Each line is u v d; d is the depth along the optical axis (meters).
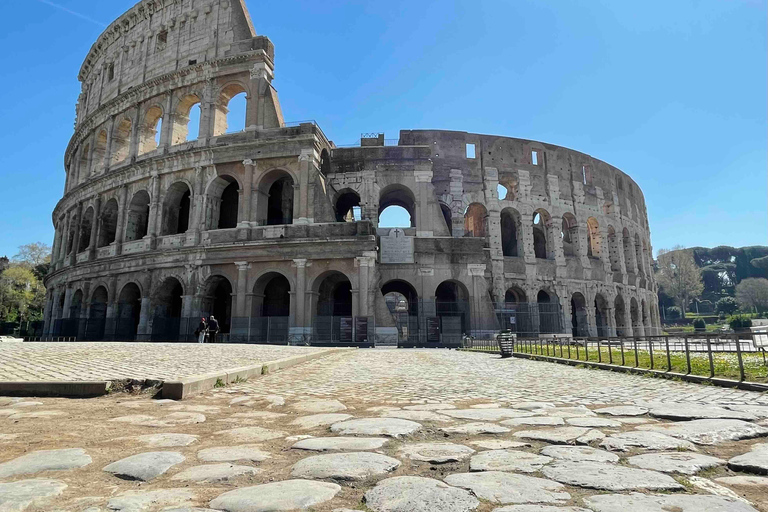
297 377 16.06
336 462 5.70
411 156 53.03
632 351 25.00
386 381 15.08
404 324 54.75
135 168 54.12
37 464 5.62
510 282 56.25
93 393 11.32
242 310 46.19
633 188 75.44
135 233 55.00
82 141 66.25
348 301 52.84
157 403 10.47
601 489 4.74
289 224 50.16
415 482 4.96
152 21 60.09
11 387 11.40
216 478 5.14
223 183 51.91
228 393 12.01
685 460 5.73
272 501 4.40
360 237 45.16
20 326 76.56
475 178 58.66
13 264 110.62
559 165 63.16
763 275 164.88
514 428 7.79
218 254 47.62
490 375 17.12
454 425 8.05
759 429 7.36
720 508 4.19
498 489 4.74
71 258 59.59
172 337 47.59
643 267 73.94
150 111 57.59
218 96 53.03
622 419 8.48
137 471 5.38
